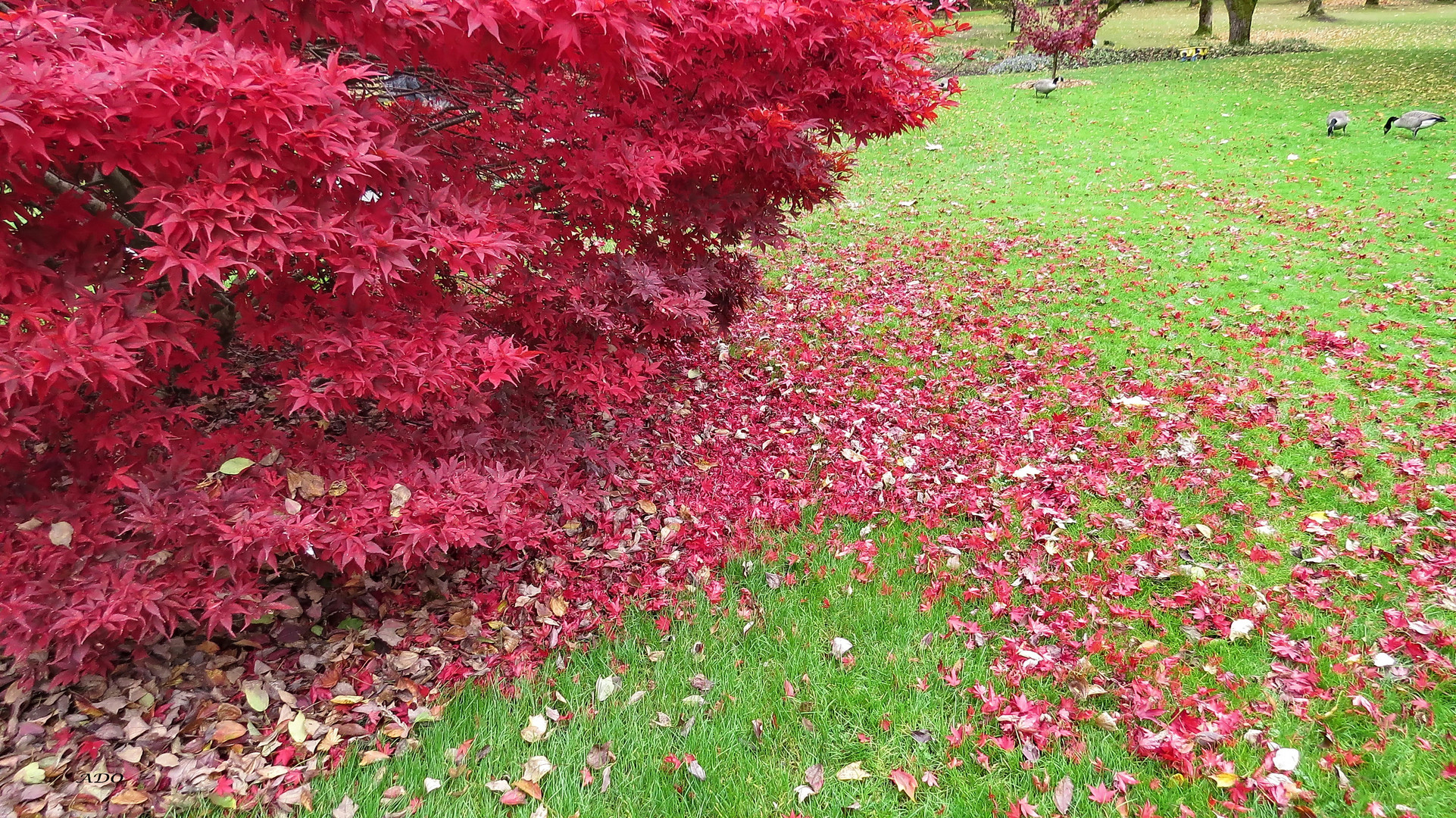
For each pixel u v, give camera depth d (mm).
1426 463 3990
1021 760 2559
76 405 2459
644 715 2814
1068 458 4332
